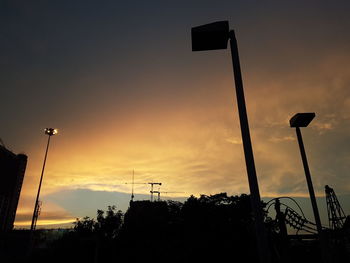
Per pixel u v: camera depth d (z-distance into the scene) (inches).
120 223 2023.9
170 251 1646.2
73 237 1961.1
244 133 190.5
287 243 496.7
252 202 172.6
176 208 1871.3
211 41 233.8
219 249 1524.4
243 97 203.0
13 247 1948.8
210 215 1637.6
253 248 1509.6
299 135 454.6
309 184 419.5
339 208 1577.3
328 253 378.3
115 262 1828.2
